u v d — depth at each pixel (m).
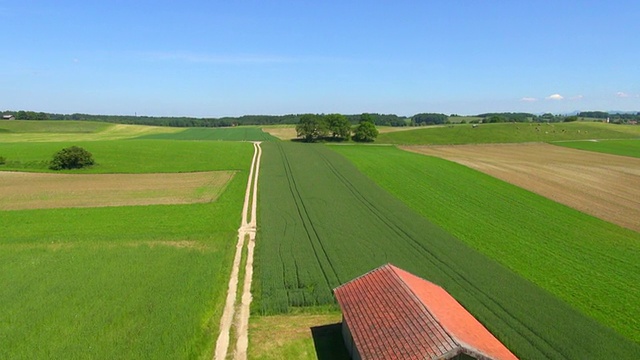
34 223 37.00
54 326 19.84
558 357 17.98
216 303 22.98
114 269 26.61
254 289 24.70
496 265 28.00
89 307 21.69
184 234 34.22
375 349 15.66
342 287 20.98
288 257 29.30
